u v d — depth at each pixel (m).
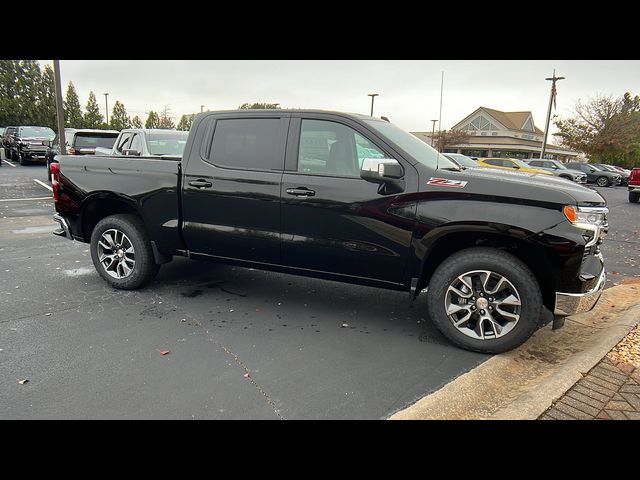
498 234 3.46
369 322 4.23
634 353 3.44
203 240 4.47
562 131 43.44
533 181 3.59
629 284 5.70
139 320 4.12
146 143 9.73
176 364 3.30
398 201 3.65
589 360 3.27
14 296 4.70
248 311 4.43
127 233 4.77
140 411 2.70
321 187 3.88
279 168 4.08
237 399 2.86
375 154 3.83
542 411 2.69
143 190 4.61
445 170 3.68
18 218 9.45
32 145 22.52
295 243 4.06
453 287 3.63
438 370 3.33
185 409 2.73
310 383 3.09
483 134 52.19
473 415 2.73
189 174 4.39
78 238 5.20
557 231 3.27
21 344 3.56
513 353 3.62
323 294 4.99
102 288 5.02
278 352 3.55
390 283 3.87
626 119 40.31
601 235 3.60
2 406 2.72
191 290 5.02
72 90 52.72
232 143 4.30
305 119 4.07
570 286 3.33
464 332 3.63
